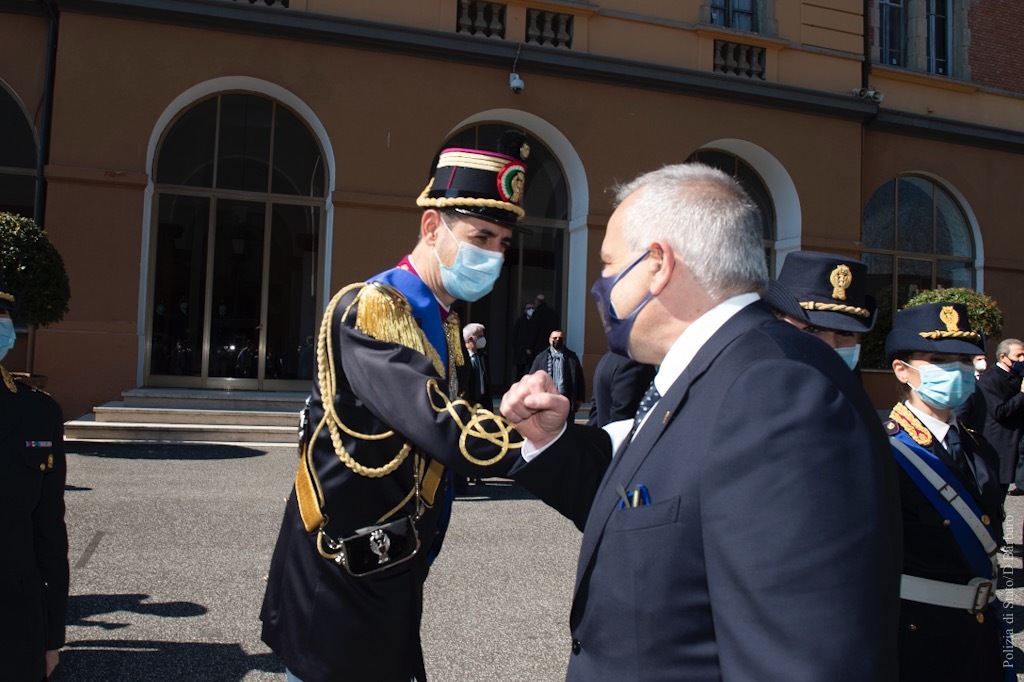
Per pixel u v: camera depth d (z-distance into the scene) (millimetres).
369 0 12328
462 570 5504
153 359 12195
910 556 2434
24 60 11453
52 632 2633
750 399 1194
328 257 12242
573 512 1735
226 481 7848
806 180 14453
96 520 6195
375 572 2080
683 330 1466
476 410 1835
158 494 7148
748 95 13953
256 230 12594
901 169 15586
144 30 11492
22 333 11375
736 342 1329
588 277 13219
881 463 1154
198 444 9883
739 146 14320
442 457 1796
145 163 11453
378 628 2115
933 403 2564
